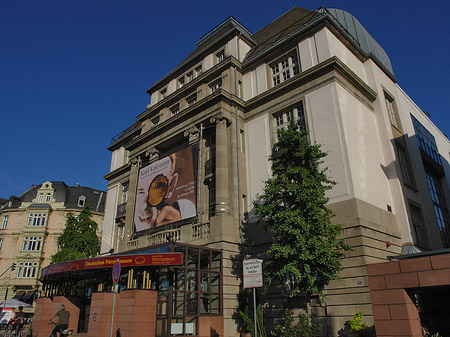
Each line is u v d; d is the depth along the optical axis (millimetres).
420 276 9586
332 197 15898
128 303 13430
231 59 21625
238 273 16828
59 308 19203
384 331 9797
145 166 23406
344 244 12945
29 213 49438
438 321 11594
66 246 31547
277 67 21344
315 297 14836
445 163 28828
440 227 22609
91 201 54219
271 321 15992
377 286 10250
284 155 14312
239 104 20812
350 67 19891
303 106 18484
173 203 20188
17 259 46844
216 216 17500
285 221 12828
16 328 21469
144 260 14062
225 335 15141
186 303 14180
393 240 16641
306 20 21141
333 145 16688
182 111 21891
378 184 17547
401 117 22500
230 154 19562
